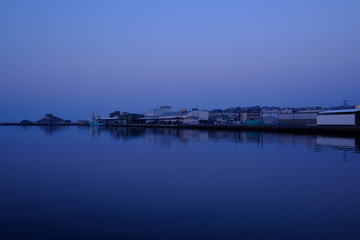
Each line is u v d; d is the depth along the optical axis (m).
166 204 19.61
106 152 49.03
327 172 29.69
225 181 26.12
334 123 92.12
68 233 15.05
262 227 15.53
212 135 90.56
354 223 16.00
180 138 79.38
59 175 29.66
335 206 18.86
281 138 73.38
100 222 16.47
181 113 193.75
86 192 22.94
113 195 21.97
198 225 15.89
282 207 18.72
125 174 29.77
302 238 14.26
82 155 45.31
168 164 35.53
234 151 48.09
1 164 37.03
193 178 27.50
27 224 16.27
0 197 21.73
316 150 47.75
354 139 66.62
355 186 23.95
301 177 27.44
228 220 16.56
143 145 60.88
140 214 17.69
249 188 23.56
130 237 14.52
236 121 173.12
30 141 76.31
